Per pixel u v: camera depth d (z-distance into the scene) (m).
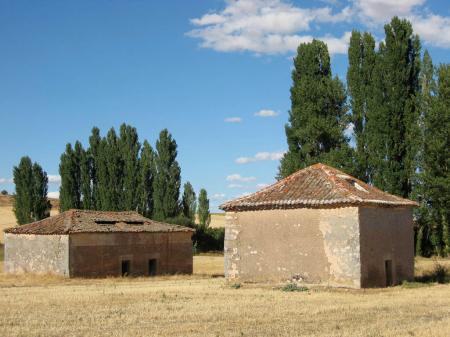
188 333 16.72
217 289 29.55
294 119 53.94
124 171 69.12
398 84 50.38
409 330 16.69
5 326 18.09
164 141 69.31
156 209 68.88
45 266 40.88
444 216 48.66
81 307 22.39
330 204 28.95
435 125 48.00
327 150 53.03
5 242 43.81
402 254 31.95
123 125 69.56
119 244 42.34
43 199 70.75
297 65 54.69
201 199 76.44
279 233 30.41
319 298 24.73
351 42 53.25
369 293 26.92
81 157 69.81
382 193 33.28
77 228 40.34
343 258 28.50
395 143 49.97
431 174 47.84
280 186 32.16
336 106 53.38
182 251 46.62
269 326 17.84
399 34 51.00
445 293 26.73
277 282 30.17
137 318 19.48
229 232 31.83
